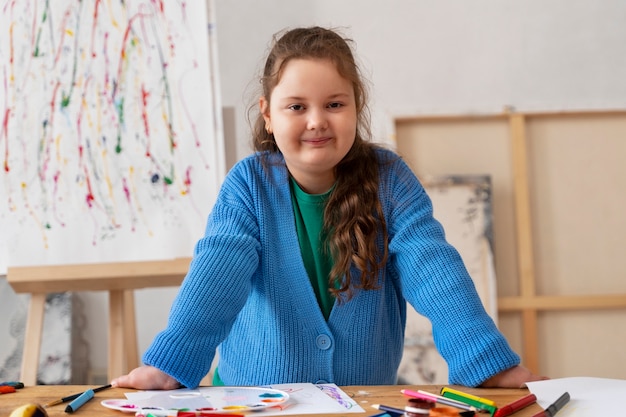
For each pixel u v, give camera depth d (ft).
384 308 3.49
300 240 3.49
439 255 3.20
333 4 7.45
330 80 3.17
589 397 2.71
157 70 5.76
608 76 7.47
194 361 2.95
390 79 7.47
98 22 5.76
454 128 7.46
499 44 7.48
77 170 5.71
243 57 7.39
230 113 5.98
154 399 2.71
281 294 3.40
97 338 7.39
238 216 3.38
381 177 3.50
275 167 3.51
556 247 7.42
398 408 2.54
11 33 5.73
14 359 7.04
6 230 5.64
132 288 5.72
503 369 2.95
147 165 5.73
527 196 7.33
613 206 7.43
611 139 7.45
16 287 5.63
